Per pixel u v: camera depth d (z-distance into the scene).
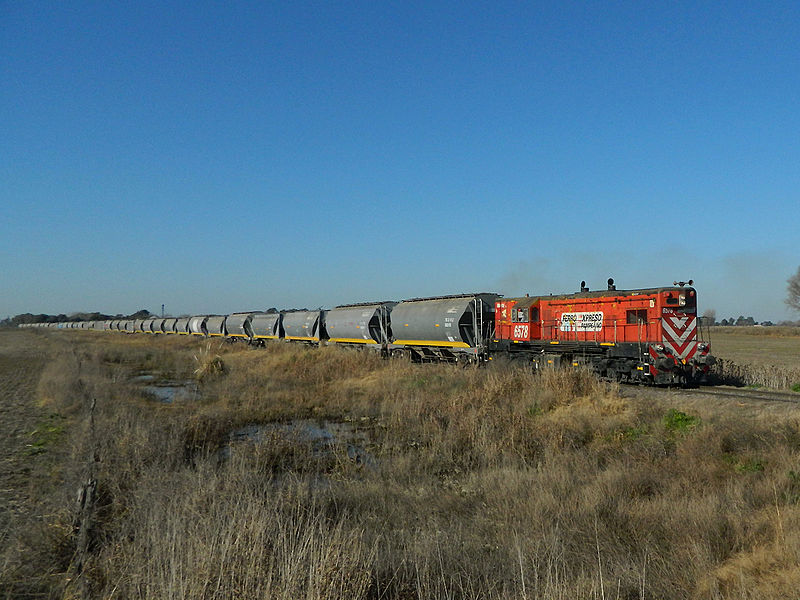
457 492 10.75
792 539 6.96
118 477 9.66
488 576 6.52
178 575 5.45
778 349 48.94
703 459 11.27
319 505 9.16
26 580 6.36
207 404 20.36
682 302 20.41
